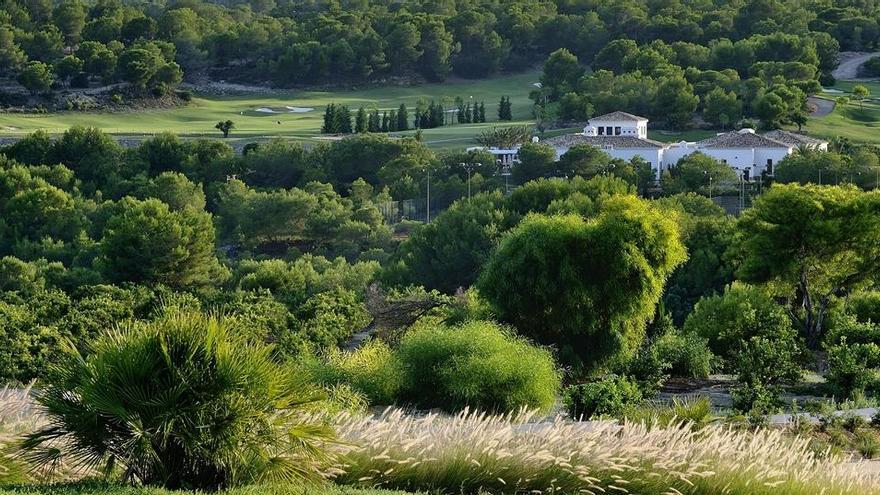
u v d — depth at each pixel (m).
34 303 61.06
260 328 52.66
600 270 48.09
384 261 124.19
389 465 17.22
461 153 175.75
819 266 63.69
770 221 63.06
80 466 16.20
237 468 15.65
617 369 44.38
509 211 95.69
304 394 16.14
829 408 30.27
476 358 34.22
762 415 29.75
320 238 137.12
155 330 15.88
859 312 59.97
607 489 17.77
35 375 44.91
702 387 42.94
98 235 132.25
